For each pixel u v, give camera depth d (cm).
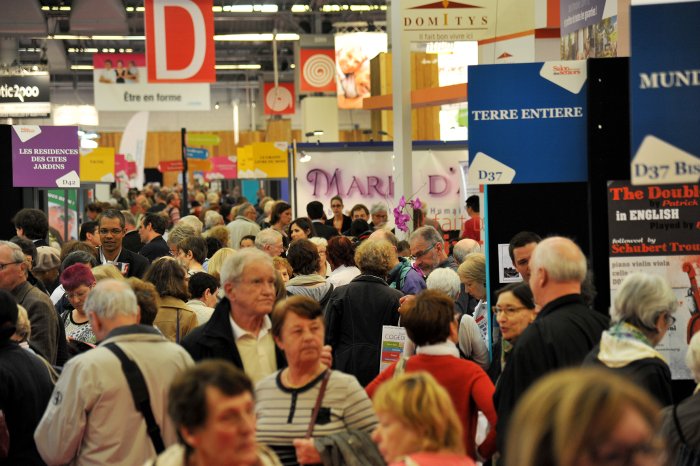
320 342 483
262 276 558
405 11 1273
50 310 713
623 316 469
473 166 670
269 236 1023
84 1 3378
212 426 326
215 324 561
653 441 183
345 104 3103
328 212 2167
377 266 786
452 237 1912
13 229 1464
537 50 1329
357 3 3556
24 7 3341
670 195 624
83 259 867
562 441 178
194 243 1008
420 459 333
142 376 507
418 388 345
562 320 493
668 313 469
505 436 493
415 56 2038
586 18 980
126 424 503
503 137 669
